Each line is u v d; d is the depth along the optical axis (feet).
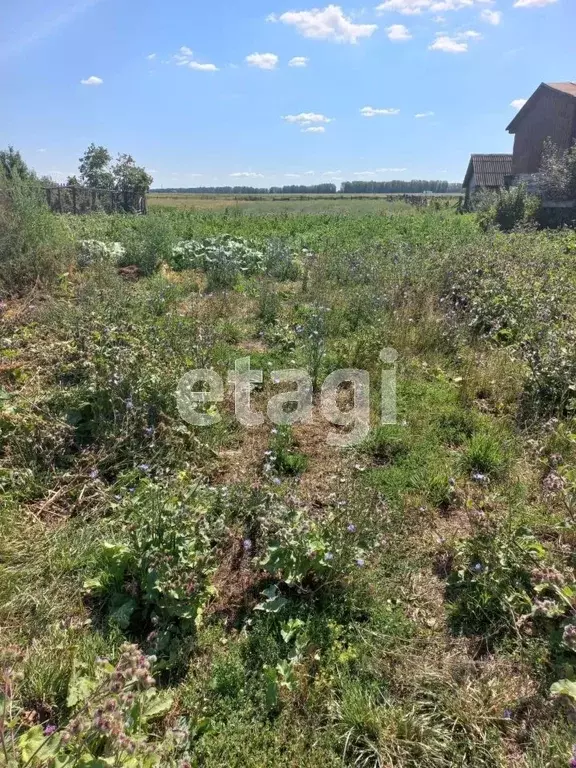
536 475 12.56
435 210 102.94
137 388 13.58
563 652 8.05
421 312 22.16
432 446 13.71
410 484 12.30
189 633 8.43
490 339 20.22
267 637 8.30
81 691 6.94
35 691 7.20
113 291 23.40
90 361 14.71
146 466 11.76
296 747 6.92
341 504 10.05
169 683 7.75
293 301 26.45
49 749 5.79
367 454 13.55
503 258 29.01
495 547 9.43
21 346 17.93
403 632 8.64
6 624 8.37
